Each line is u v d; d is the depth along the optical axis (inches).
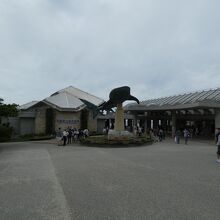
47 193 382.3
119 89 1408.7
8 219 278.7
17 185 434.9
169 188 402.0
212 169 570.3
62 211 302.7
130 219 274.7
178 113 2054.6
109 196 360.8
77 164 655.8
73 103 1959.9
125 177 486.0
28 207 318.7
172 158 759.1
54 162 701.3
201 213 290.5
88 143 1238.9
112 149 1074.1
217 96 1606.8
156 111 2183.8
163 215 284.8
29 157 823.1
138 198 349.7
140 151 971.3
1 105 1310.3
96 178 479.5
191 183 434.9
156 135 1830.7
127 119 2733.8
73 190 396.8
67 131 1400.1
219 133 708.0
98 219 275.9
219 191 383.6
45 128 1964.8
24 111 2057.1
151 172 535.2
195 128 2263.8
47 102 1921.8
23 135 1911.9
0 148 1168.8
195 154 858.1
